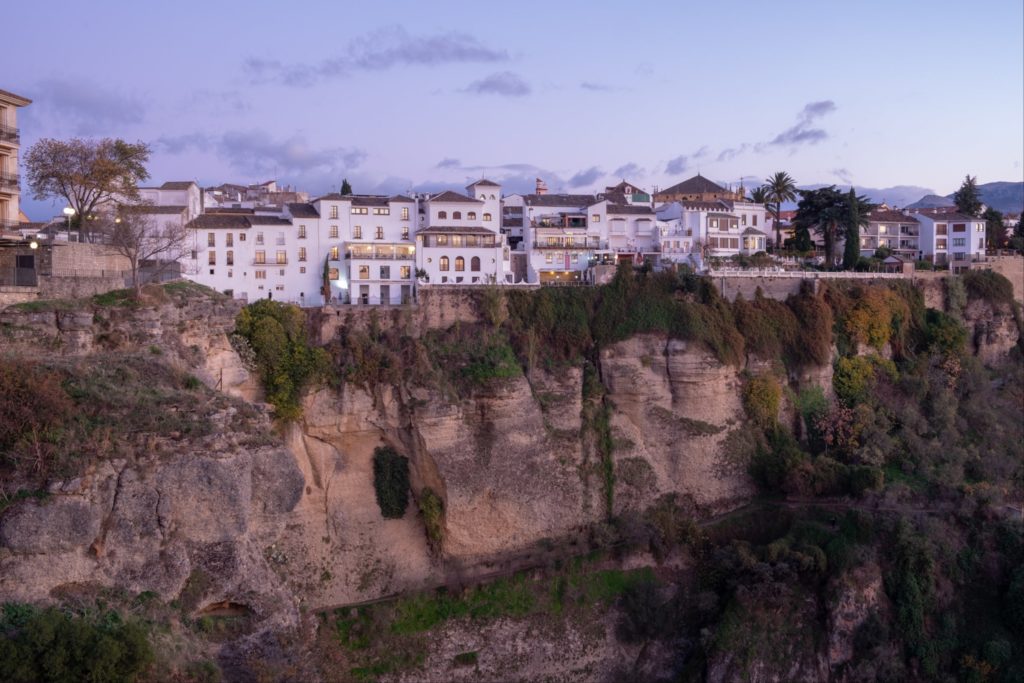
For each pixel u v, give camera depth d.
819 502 78.75
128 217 74.19
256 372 68.94
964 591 71.62
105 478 47.75
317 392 70.44
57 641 41.59
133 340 59.78
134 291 63.06
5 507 45.41
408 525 72.88
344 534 70.81
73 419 48.31
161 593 48.81
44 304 56.66
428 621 66.88
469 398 73.56
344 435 71.38
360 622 65.62
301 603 65.69
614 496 78.56
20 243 61.25
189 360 62.50
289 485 55.66
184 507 50.12
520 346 79.25
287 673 54.22
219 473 50.72
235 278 87.38
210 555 51.19
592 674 68.88
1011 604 70.12
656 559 73.88
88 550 46.91
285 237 89.25
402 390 72.06
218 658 50.28
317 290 90.31
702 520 80.12
